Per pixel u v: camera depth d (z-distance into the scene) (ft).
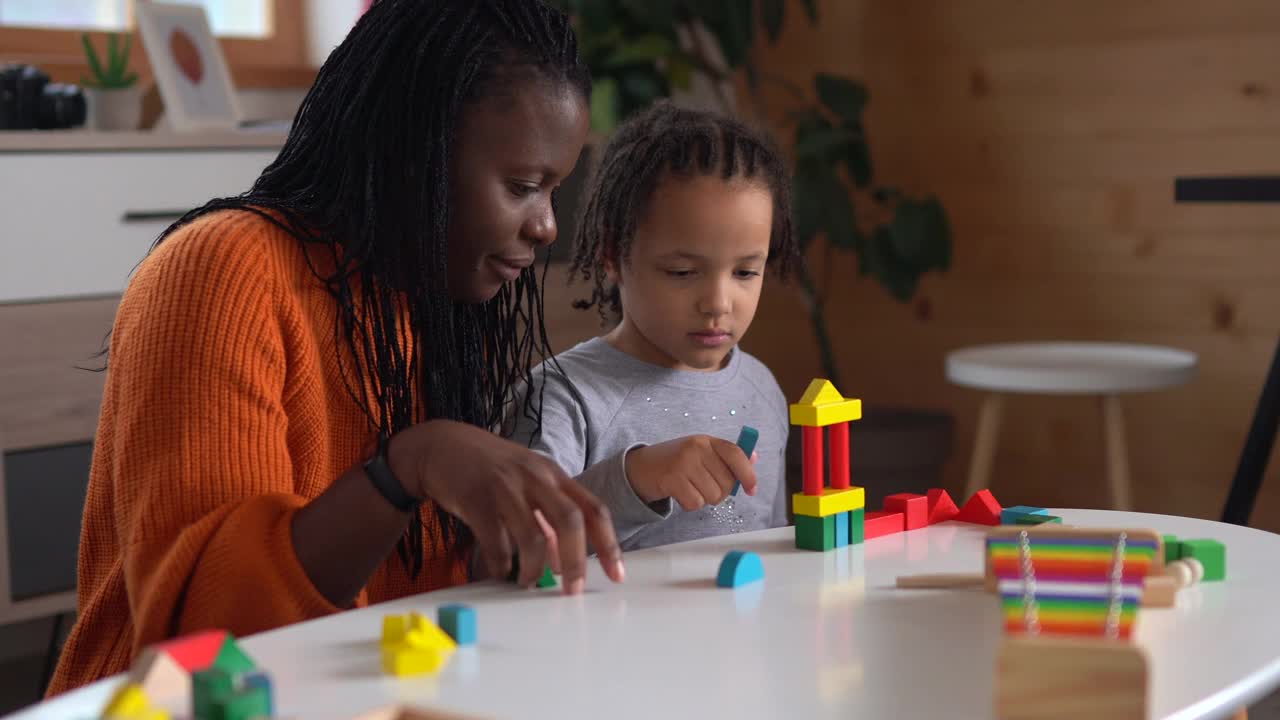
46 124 6.46
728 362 3.98
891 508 2.84
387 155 2.72
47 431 6.15
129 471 2.43
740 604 2.18
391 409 2.85
